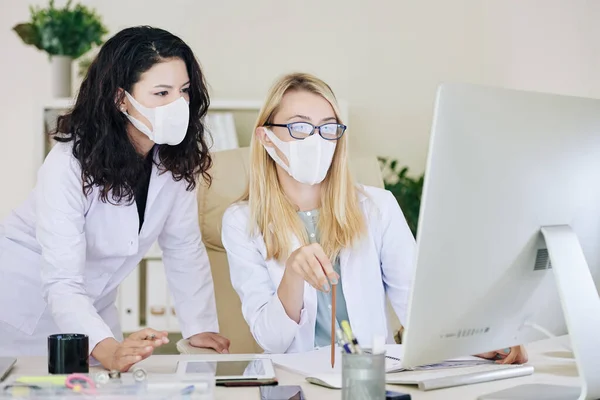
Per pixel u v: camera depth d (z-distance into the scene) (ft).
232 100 10.87
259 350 6.82
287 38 12.14
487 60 12.14
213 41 12.05
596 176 3.74
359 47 12.22
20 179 12.00
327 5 12.17
